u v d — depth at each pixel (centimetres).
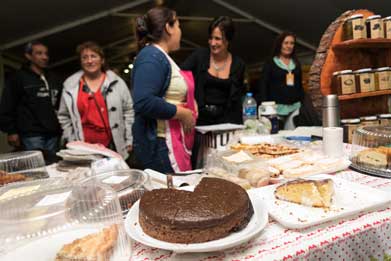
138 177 88
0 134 369
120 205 73
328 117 124
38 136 230
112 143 218
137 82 128
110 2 405
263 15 468
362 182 93
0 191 76
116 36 561
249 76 661
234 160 103
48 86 233
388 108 166
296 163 109
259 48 644
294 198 76
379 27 143
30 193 71
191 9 498
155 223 59
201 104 207
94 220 64
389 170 99
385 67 151
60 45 507
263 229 63
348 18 145
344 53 152
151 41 139
